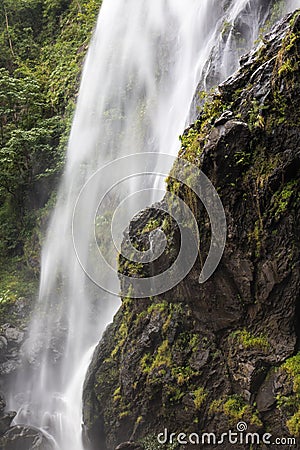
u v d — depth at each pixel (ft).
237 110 17.24
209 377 17.08
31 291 35.37
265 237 15.97
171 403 17.71
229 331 17.17
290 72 15.60
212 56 27.20
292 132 15.62
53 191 38.01
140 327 19.93
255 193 16.11
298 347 15.76
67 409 26.35
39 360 29.68
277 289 15.88
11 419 24.94
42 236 36.94
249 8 25.86
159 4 36.83
